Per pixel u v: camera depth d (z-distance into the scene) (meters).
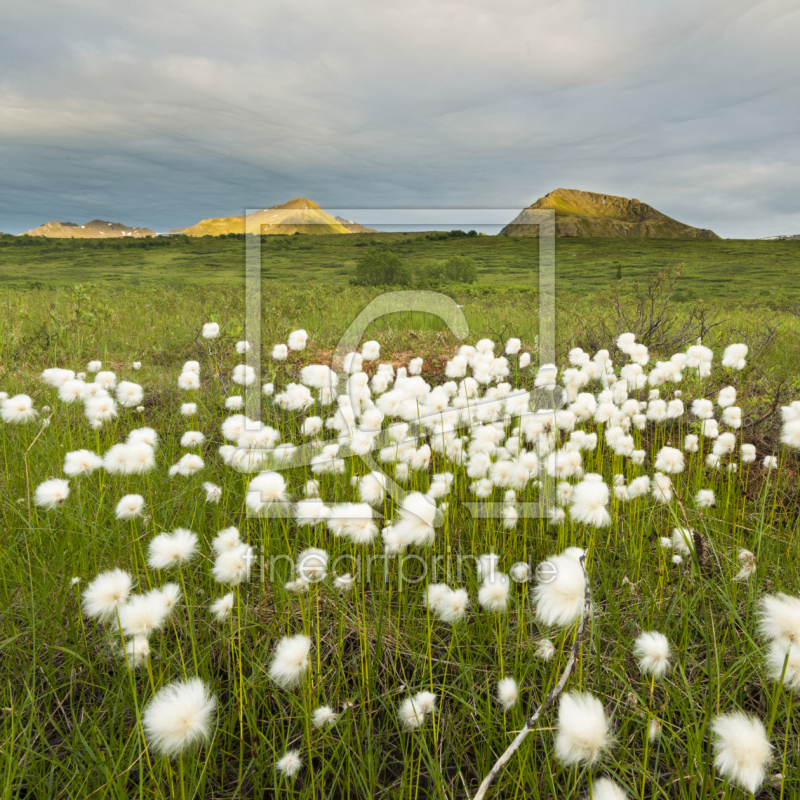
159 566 1.70
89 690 2.02
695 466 3.44
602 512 1.72
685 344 6.36
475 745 1.77
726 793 1.42
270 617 2.34
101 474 2.92
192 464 2.82
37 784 1.60
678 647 2.09
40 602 2.22
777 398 4.16
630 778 1.69
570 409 3.17
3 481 3.12
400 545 1.90
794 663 1.26
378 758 1.78
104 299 10.52
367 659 1.99
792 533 2.74
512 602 2.34
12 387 5.07
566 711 1.05
